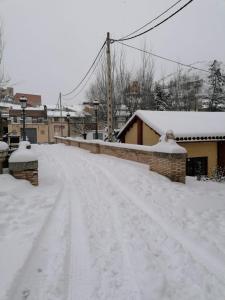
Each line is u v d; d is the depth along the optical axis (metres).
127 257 3.54
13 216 4.55
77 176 8.56
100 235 4.15
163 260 3.51
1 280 2.82
